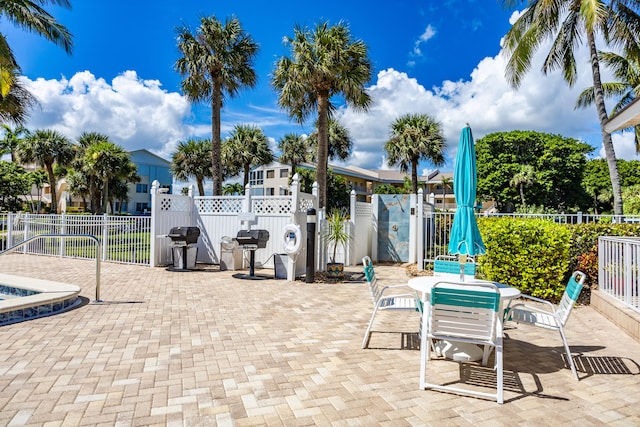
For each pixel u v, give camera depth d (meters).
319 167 13.38
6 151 30.84
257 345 4.09
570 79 13.55
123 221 11.08
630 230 7.02
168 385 3.04
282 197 9.99
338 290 7.50
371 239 12.80
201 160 31.19
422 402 2.83
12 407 2.63
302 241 9.16
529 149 35.16
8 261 11.41
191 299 6.42
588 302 6.38
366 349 4.03
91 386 2.99
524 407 2.79
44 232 12.91
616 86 15.34
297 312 5.66
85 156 31.14
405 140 23.30
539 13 11.73
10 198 27.14
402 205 12.52
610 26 12.07
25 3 13.41
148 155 45.53
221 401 2.79
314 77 12.77
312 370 3.42
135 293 6.86
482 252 3.87
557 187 34.81
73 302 5.89
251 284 8.00
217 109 14.98
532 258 6.45
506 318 3.71
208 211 11.01
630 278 4.90
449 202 50.91
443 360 3.74
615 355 3.94
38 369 3.31
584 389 3.12
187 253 9.81
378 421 2.54
